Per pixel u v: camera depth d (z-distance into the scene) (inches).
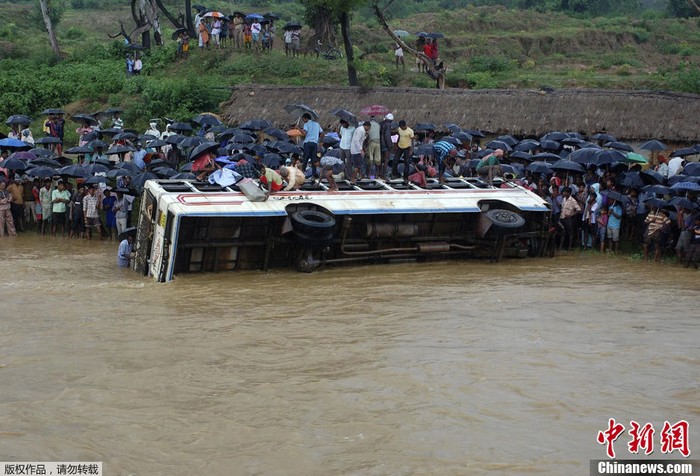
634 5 2925.7
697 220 807.7
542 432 394.9
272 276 785.6
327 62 1798.7
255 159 1021.8
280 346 536.1
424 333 565.6
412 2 3029.0
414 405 428.1
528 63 2009.1
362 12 2711.6
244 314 625.0
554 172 963.3
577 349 529.3
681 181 850.1
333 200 821.2
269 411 420.5
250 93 1497.3
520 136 1277.1
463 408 424.5
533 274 794.8
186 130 1224.2
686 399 440.8
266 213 776.3
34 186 1096.8
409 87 1502.2
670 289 717.3
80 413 418.0
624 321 603.8
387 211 825.5
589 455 369.7
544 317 613.3
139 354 518.9
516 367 490.3
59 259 909.8
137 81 1707.7
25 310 641.0
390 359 505.4
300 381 465.7
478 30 2378.2
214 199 779.4
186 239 775.1
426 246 860.0
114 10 2834.6
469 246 880.3
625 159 883.4
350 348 530.0
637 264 840.9
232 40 1941.4
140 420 409.1
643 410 424.2
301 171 900.6
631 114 1238.3
